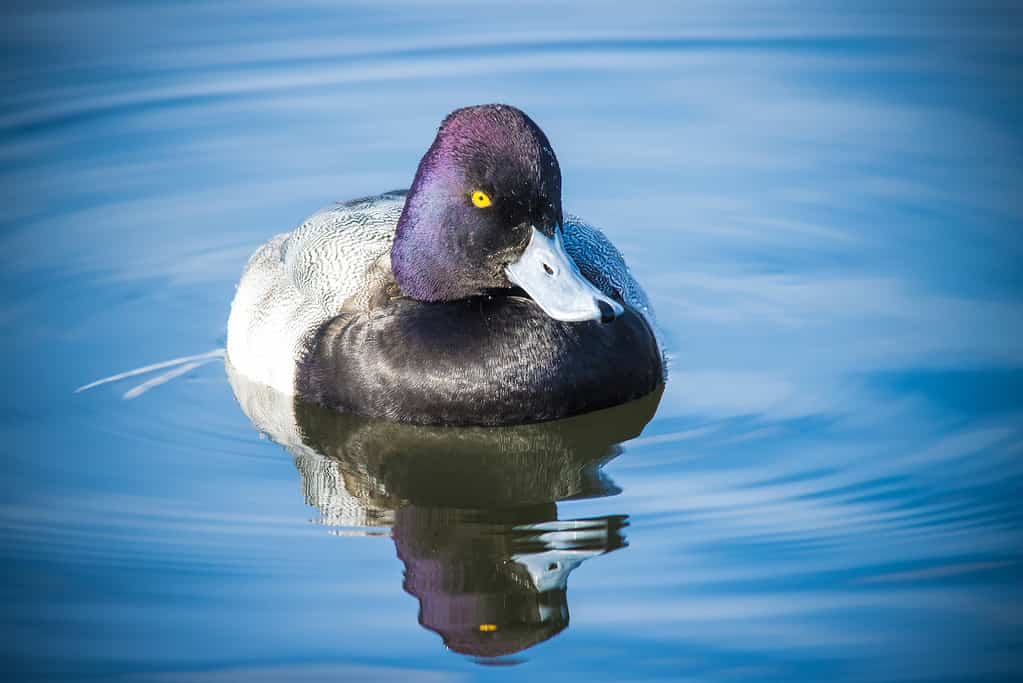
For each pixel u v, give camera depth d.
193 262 15.04
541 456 11.51
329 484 11.04
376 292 11.77
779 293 14.13
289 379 12.04
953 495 10.49
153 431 11.88
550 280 10.80
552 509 10.60
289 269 12.74
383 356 11.44
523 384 11.27
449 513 10.60
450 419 11.40
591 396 11.48
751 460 11.09
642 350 11.83
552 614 9.40
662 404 12.05
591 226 12.89
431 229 11.17
